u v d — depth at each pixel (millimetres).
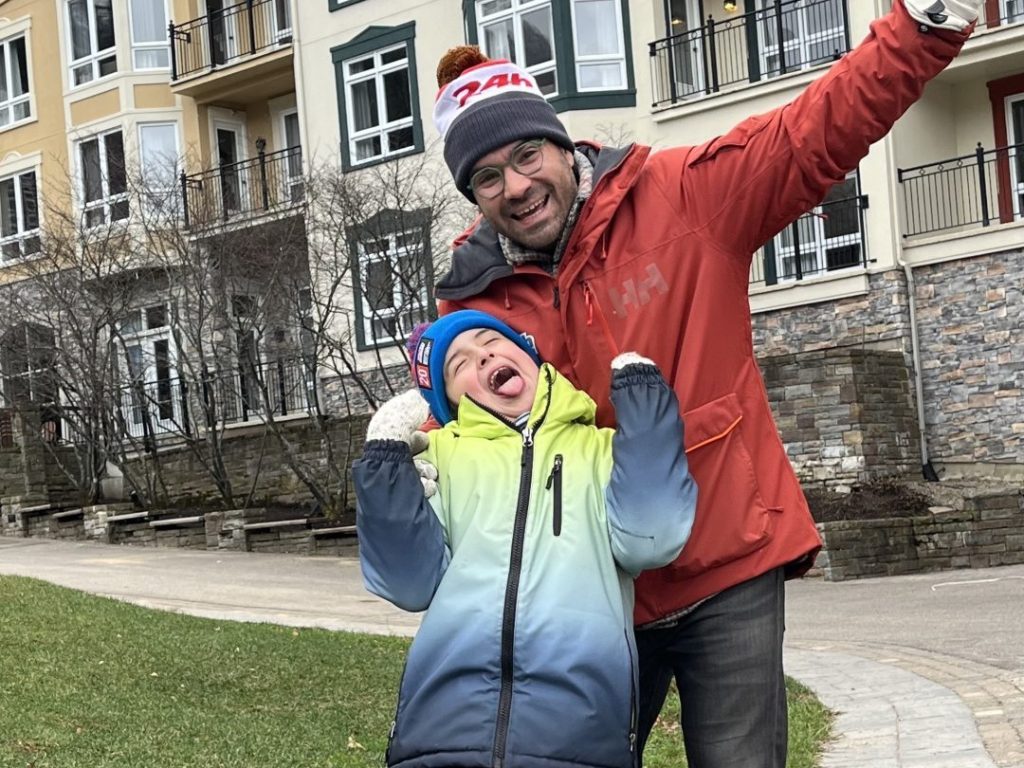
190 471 23453
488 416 2855
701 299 2922
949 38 2605
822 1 18562
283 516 20000
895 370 17453
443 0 22172
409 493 2680
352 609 12273
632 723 2631
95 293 21656
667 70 20438
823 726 6262
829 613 11539
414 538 2682
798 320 18703
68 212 24844
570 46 20453
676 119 20047
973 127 19406
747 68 20484
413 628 10773
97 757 5750
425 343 2973
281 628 10484
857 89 2672
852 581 14336
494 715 2557
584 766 2543
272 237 20719
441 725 2588
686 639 2975
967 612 10781
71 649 8562
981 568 15008
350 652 9195
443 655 2635
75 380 21812
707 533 2885
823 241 18906
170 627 10000
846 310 18281
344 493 19922
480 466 2777
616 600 2666
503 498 2719
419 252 19203
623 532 2641
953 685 7172
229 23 26594
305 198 20734
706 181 2906
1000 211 19047
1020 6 18625
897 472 17109
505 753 2525
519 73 2990
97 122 27562
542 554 2652
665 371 2939
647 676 3117
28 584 11812
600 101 20453
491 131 2916
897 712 6488
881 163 18109
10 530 22859
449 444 2857
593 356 2994
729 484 2893
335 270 19688
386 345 21719
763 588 2932
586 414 2855
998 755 5312
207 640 9438
